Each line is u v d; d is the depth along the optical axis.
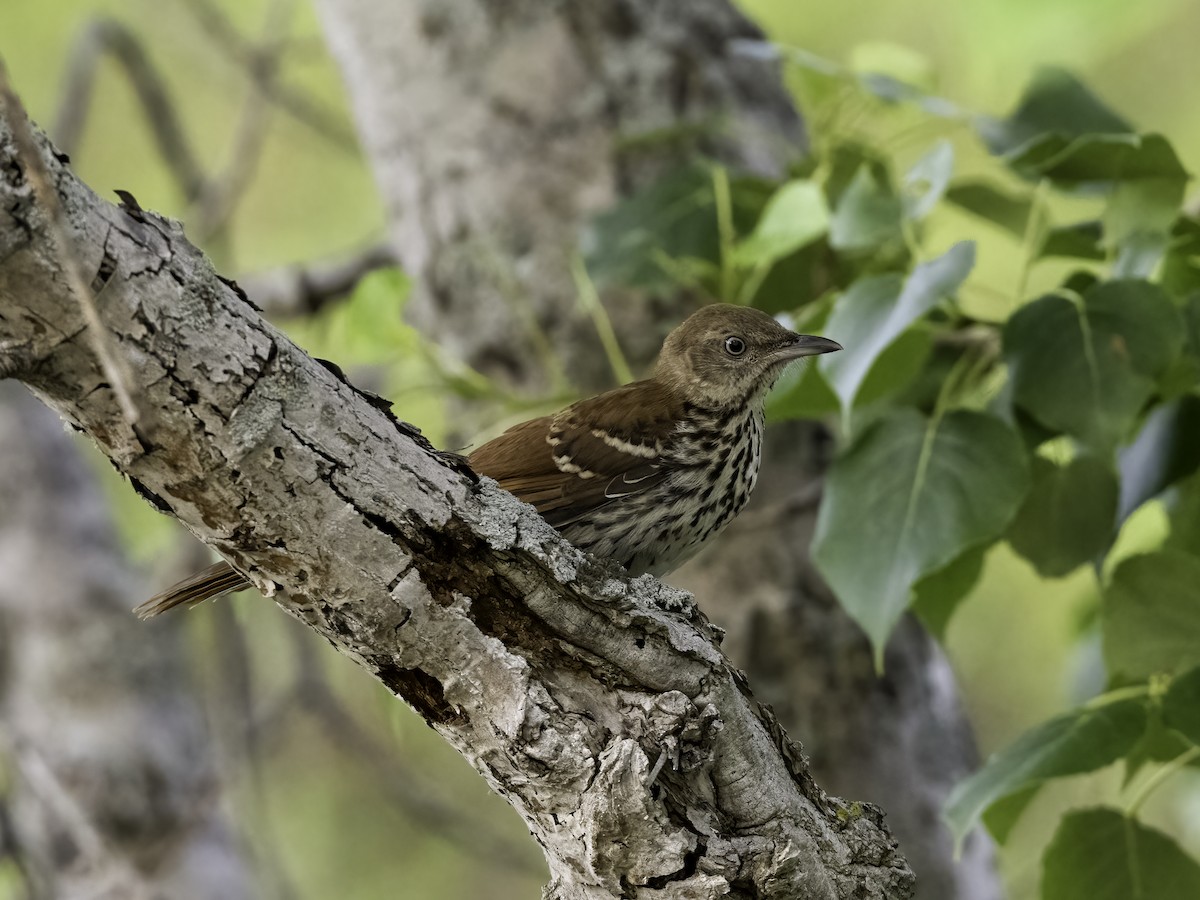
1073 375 7.51
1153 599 7.46
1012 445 7.51
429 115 11.21
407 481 5.25
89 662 13.40
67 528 13.73
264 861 15.02
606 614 5.51
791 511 10.43
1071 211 13.45
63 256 4.05
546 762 5.48
